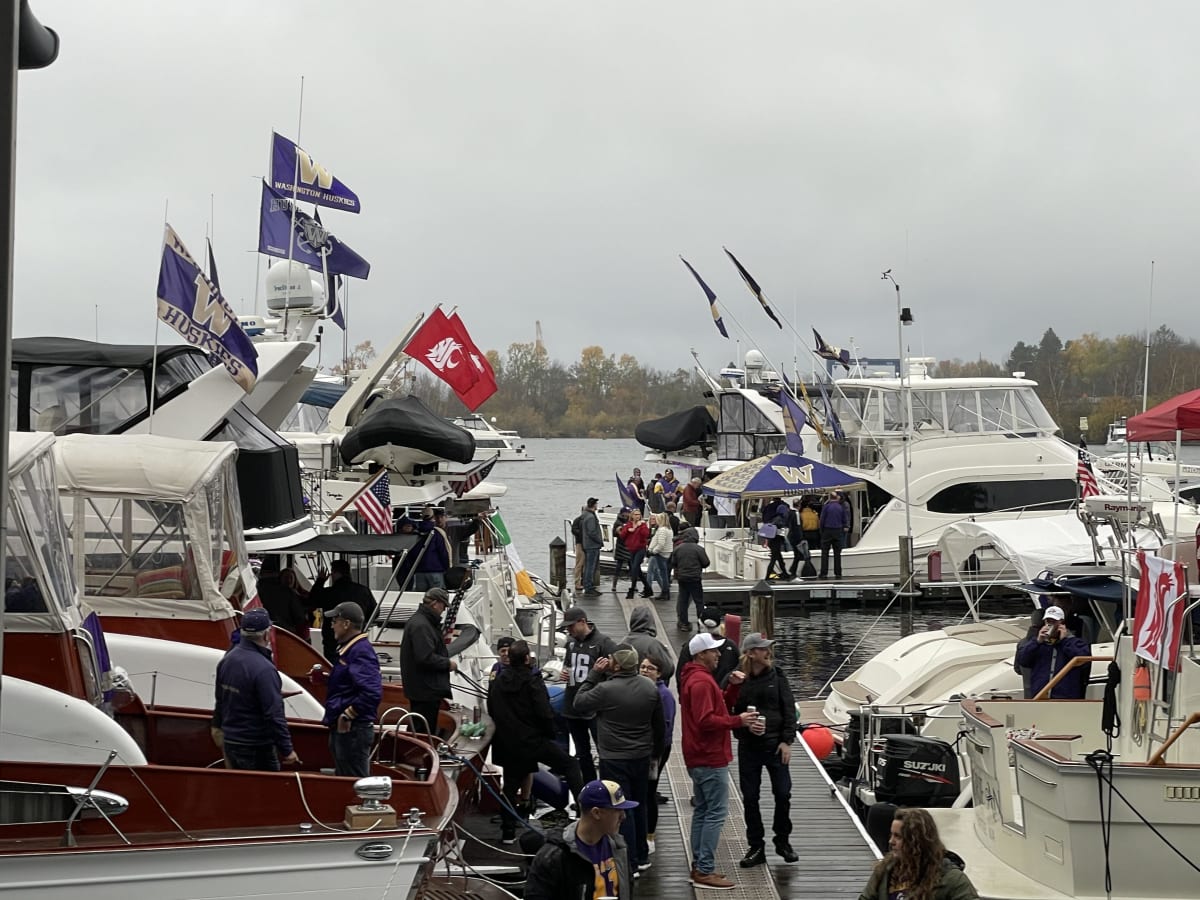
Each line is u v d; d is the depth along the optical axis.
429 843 8.82
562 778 12.75
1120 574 18.34
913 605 32.09
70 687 9.67
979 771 12.48
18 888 7.95
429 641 12.02
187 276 14.23
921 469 33.56
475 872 10.50
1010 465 33.72
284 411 18.45
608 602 30.94
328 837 8.52
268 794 8.86
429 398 64.25
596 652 13.17
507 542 26.94
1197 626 13.46
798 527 34.09
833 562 33.03
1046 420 34.84
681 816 13.66
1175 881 10.73
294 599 15.16
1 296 4.18
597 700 11.10
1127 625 12.96
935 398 34.44
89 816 8.43
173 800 8.72
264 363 16.69
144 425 15.26
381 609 17.56
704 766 11.22
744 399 40.88
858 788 15.39
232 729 9.47
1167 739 11.21
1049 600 17.05
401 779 9.88
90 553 12.16
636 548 31.55
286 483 15.66
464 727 13.02
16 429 15.10
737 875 11.70
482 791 12.97
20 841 8.24
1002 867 11.77
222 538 12.70
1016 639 18.73
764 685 11.92
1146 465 40.12
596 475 118.25
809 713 19.44
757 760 11.84
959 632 19.20
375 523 18.12
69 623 9.81
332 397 30.05
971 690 17.00
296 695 11.82
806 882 11.58
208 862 8.28
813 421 35.94
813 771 15.76
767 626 25.58
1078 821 10.77
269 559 16.39
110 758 8.42
